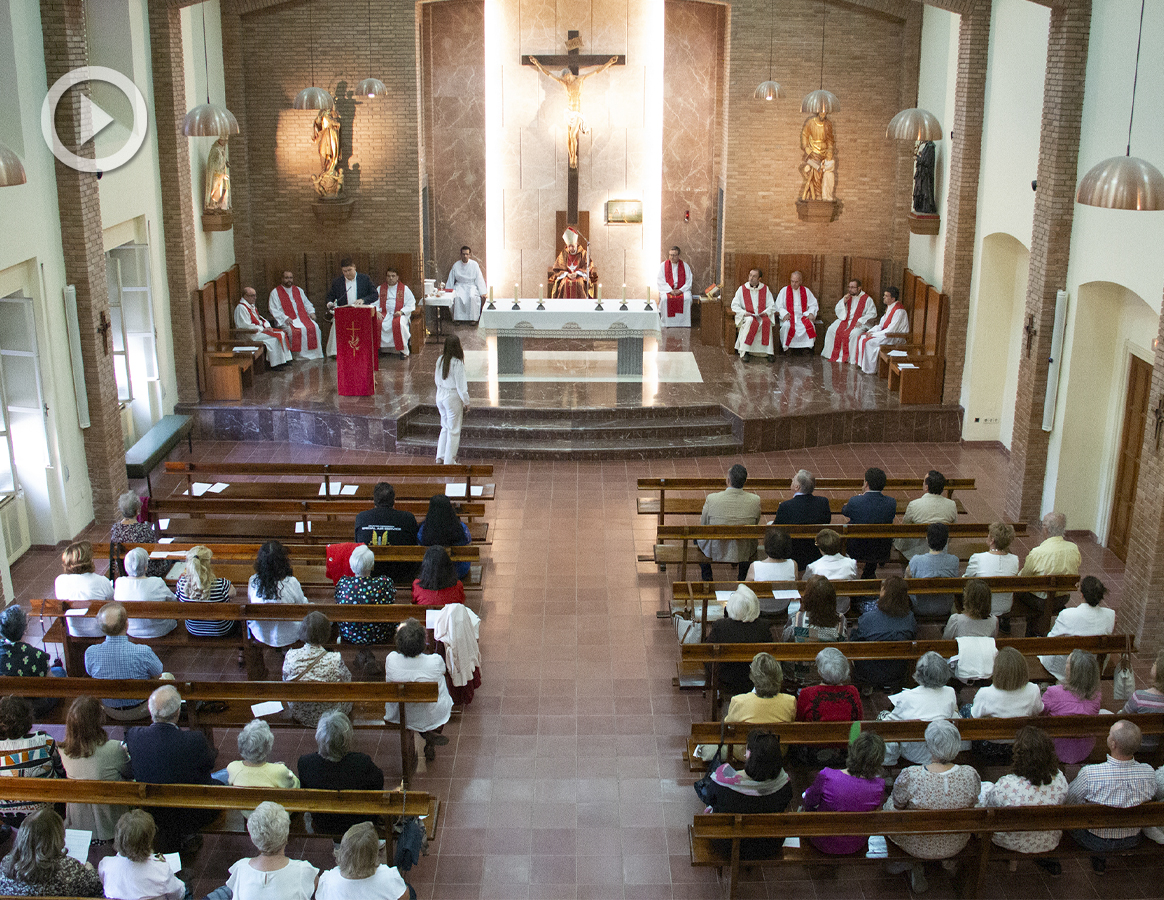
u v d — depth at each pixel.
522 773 7.62
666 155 18.98
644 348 17.86
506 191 19.19
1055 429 11.81
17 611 7.34
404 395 15.08
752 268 18.00
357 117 17.25
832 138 17.22
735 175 17.70
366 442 14.27
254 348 15.71
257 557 8.16
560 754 7.85
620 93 18.78
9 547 10.82
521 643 9.40
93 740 6.21
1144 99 9.62
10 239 10.09
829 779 6.17
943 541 8.45
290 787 6.30
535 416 14.52
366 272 17.91
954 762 6.71
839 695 6.79
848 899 6.48
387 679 7.29
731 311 17.36
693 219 19.30
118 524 9.20
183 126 14.03
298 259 17.73
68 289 11.12
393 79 17.08
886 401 15.05
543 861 6.78
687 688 8.52
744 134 17.53
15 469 10.95
